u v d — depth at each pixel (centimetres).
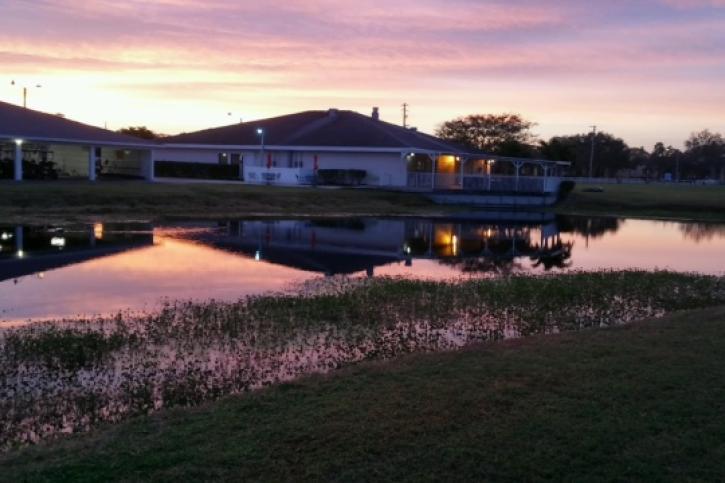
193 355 895
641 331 879
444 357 757
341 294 1323
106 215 2762
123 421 621
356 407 593
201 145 4741
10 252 1797
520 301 1287
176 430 552
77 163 4362
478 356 757
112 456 503
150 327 1036
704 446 513
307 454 499
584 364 716
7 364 840
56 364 845
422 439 523
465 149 5503
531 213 4162
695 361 727
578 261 2109
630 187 7462
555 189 4722
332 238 2478
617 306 1281
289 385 667
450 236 2755
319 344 958
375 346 955
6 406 701
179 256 1853
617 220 3925
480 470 474
